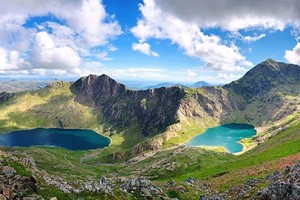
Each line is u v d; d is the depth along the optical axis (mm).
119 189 51812
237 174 103375
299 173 55031
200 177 151625
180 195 73625
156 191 58438
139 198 53125
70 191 42281
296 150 128750
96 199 42062
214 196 70875
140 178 62000
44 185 37406
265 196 51219
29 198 32031
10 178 33750
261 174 86812
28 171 37156
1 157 36719
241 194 65750
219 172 143750
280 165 89125
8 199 30250
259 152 176000
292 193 45344
